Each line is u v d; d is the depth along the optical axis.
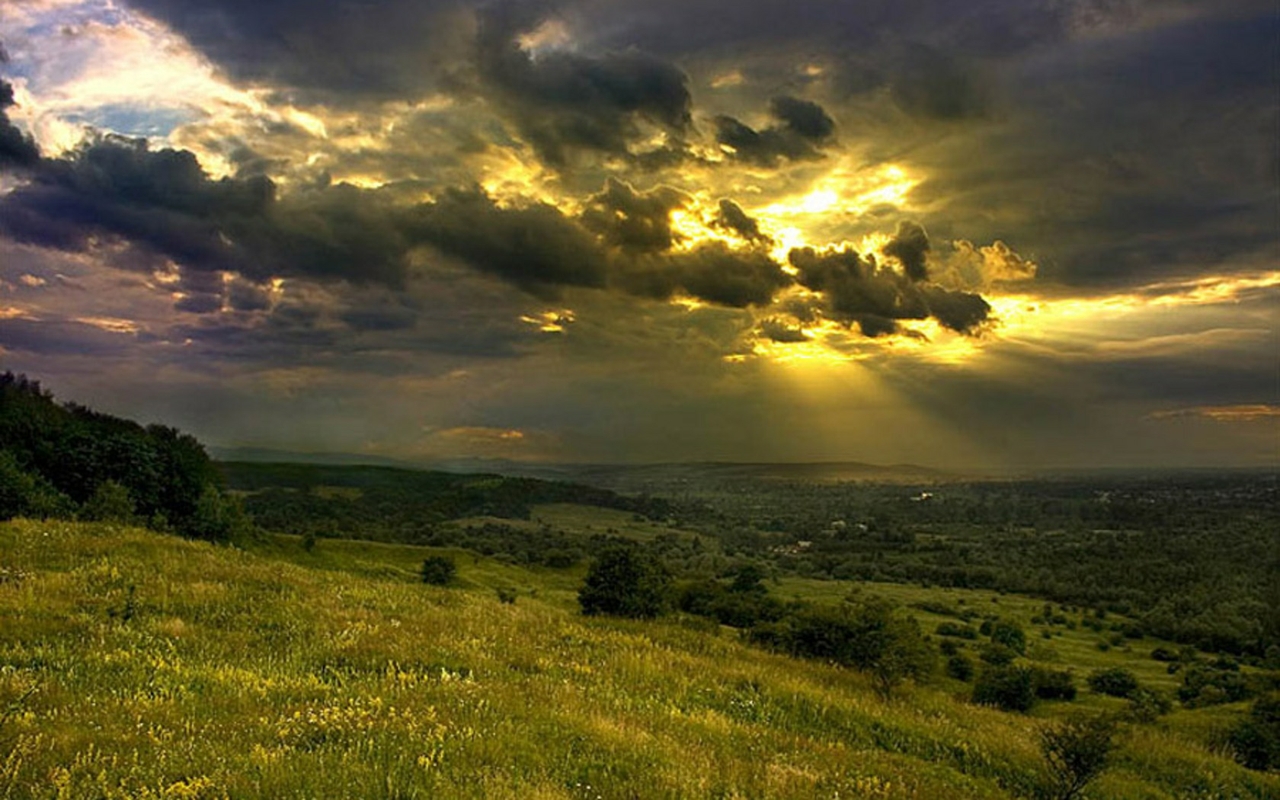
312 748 10.96
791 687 22.58
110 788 8.62
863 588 187.50
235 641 18.95
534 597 112.44
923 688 31.61
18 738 9.73
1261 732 37.81
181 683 14.07
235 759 9.90
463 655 19.97
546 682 18.25
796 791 12.42
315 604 24.66
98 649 16.02
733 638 48.16
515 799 9.67
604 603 50.56
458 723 12.84
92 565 25.86
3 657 14.66
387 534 184.50
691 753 13.55
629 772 11.78
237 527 95.19
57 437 82.25
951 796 14.95
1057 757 17.59
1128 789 19.61
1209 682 90.00
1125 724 26.78
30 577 22.95
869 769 15.44
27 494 59.50
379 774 9.85
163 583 24.14
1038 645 127.44
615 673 21.19
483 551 179.88
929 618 148.00
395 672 17.33
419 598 30.20
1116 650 132.50
